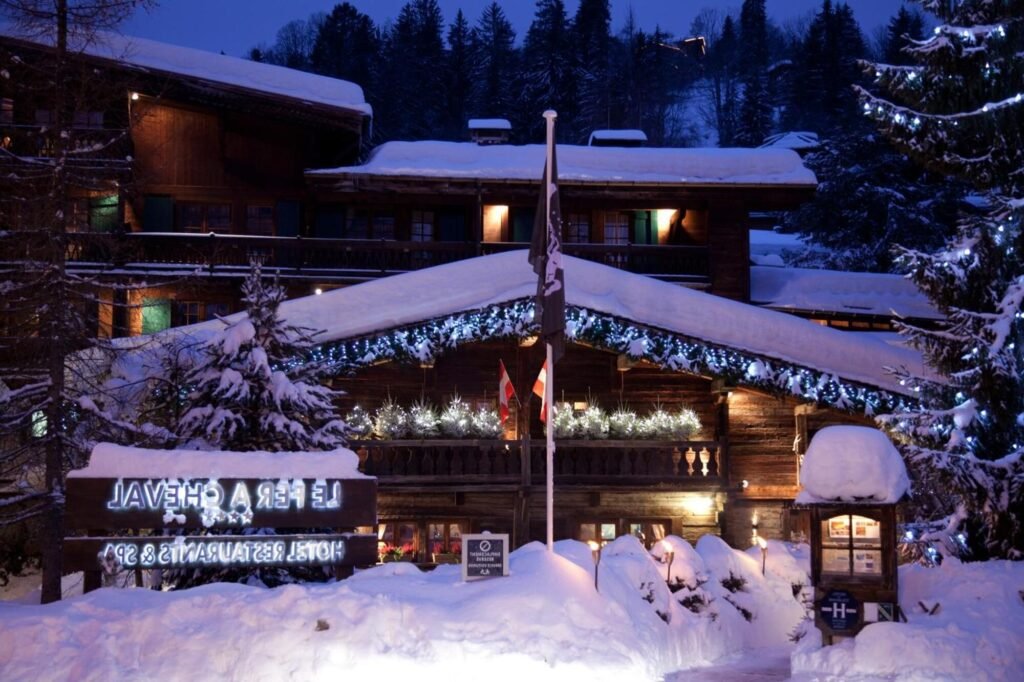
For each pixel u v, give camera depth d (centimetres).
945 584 1527
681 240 3497
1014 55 1867
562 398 2434
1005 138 1881
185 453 1487
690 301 2434
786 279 3588
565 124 7750
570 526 2339
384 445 2216
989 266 1831
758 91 9406
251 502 1482
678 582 1741
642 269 3400
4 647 1182
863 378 2314
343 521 1503
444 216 3500
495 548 1432
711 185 3325
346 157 3578
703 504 2378
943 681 1242
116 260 2855
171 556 1450
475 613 1308
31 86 2016
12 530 2098
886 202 4912
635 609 1500
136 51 3216
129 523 1451
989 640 1297
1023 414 1769
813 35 10019
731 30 12662
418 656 1227
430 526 2306
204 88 3209
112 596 1313
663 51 11594
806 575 1992
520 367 2408
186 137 3381
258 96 3250
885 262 4794
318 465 1513
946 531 1828
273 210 3416
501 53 9394
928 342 1870
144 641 1214
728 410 2409
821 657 1366
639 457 2297
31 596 1898
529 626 1296
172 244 3231
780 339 2392
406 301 2367
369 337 2216
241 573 1702
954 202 4834
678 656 1535
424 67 8381
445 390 2411
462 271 2428
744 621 1814
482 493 2311
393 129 7575
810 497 1452
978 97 1902
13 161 1895
